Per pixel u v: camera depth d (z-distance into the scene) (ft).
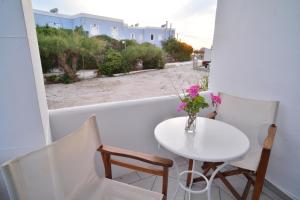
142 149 5.98
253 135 5.47
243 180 5.90
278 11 4.99
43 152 2.68
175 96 6.17
